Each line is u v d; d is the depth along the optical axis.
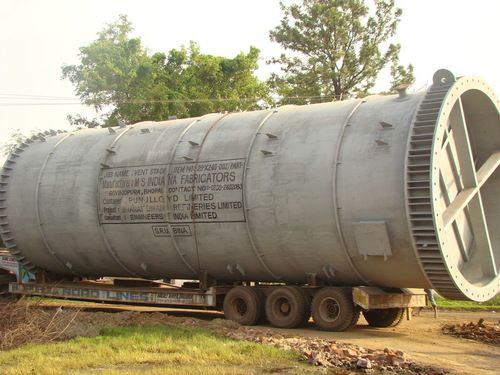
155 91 44.69
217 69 46.66
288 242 16.12
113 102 46.06
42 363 10.97
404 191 14.15
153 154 18.73
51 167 21.09
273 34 43.75
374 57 43.12
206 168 17.44
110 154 19.83
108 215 19.30
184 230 17.78
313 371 10.71
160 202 18.14
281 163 16.22
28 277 22.77
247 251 16.94
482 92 15.91
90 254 20.30
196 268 18.34
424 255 14.22
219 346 12.47
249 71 48.06
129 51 48.75
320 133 16.08
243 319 16.98
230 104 45.84
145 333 14.16
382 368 11.17
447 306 24.14
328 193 15.32
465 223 16.62
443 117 14.37
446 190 15.48
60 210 20.38
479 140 17.48
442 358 12.77
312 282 16.36
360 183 14.88
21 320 14.23
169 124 19.78
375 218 14.64
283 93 44.62
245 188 16.62
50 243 21.00
